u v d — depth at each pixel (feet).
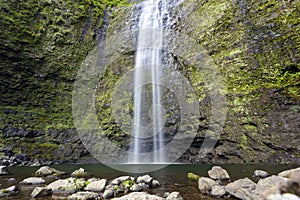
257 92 37.88
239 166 33.91
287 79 35.37
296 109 33.83
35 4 50.78
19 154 41.83
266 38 38.58
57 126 47.14
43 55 49.39
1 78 44.65
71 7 55.98
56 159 44.16
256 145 36.60
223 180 22.93
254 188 16.90
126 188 20.21
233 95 40.22
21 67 46.75
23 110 45.85
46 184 22.79
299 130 33.14
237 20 42.65
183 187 21.24
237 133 38.81
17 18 47.52
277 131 34.86
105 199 17.47
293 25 36.04
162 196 18.01
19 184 22.72
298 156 32.76
